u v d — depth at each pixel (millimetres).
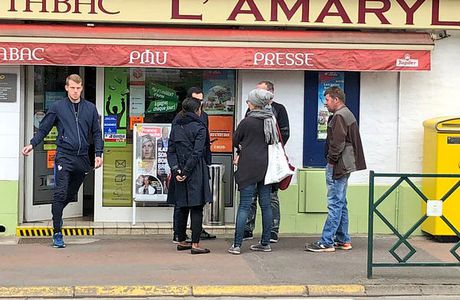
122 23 9516
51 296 7031
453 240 9781
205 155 8688
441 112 10242
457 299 7238
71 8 9344
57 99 10242
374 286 7359
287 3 9609
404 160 10242
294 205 10078
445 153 9555
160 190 10062
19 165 9742
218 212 10031
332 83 10125
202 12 9539
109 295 7082
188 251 8883
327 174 8906
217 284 7309
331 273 7828
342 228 9055
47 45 9055
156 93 10281
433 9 9797
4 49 8992
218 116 10367
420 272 7961
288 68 9406
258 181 8547
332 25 9695
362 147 9281
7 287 7055
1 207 9656
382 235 10203
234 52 9320
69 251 8773
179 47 9258
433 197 9656
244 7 9570
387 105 10195
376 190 10156
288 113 10094
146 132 10031
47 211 10227
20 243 9281
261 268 8008
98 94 10172
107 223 10125
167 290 7145
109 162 10211
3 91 9594
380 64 9539
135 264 8109
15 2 9258
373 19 9734
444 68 10219
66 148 8773
